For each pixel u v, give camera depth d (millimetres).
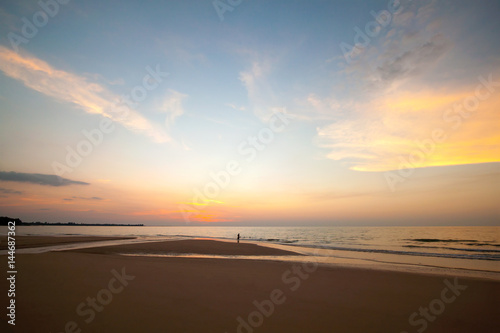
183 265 11695
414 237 52531
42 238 34125
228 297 6898
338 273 11016
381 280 9734
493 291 8398
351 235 63688
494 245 33406
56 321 4969
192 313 5645
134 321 5090
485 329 5406
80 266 10227
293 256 19297
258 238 53094
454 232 74938
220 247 24969
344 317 5789
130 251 20156
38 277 8281
